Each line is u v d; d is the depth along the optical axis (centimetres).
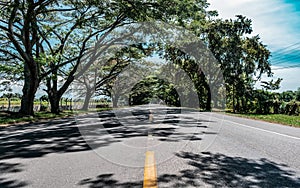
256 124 1412
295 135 955
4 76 2739
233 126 1260
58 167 490
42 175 440
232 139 829
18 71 2433
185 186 381
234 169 476
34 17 2027
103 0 2025
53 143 760
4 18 2311
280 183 402
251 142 780
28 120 1767
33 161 541
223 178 421
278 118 1950
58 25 2602
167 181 404
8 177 432
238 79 3638
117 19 2420
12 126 1393
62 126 1281
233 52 3666
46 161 539
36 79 2225
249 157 575
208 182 400
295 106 2756
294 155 604
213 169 474
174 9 1878
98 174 442
